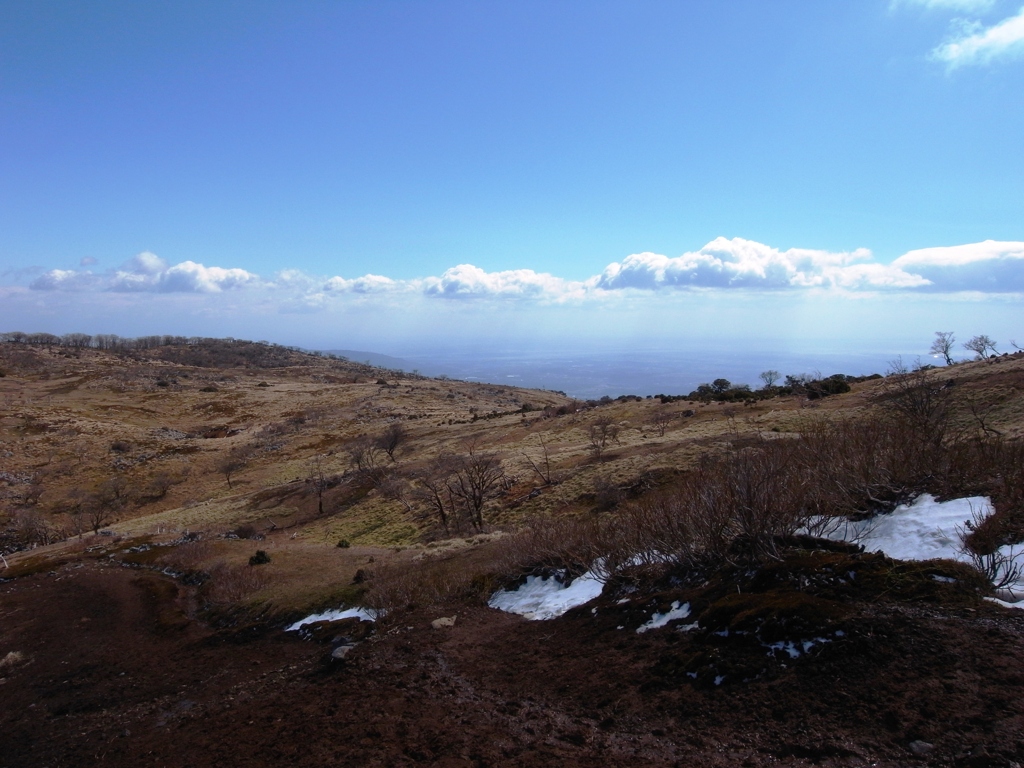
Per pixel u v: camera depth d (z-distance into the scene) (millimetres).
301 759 7824
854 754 4867
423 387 122938
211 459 68312
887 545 8750
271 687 11930
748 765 5176
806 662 6266
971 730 4672
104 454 68250
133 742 11094
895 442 11086
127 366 132875
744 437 35250
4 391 97125
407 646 11656
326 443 73125
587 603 11438
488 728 7418
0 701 15727
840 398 44750
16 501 54188
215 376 130750
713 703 6305
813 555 8516
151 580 26188
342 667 11422
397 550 23875
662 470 30906
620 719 6672
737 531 9883
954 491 9297
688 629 8141
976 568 7074
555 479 37188
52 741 12523
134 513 54438
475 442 60750
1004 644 5602
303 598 18484
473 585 15258
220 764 8453
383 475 49344
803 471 10969
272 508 47969
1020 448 9797
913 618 6402
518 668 9289
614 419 56969
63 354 140250
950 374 41250
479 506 33688
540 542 15234
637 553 11836
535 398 130250
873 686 5609
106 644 19312
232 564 25484
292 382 132875
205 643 17516
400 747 7430
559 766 6051
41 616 23516
